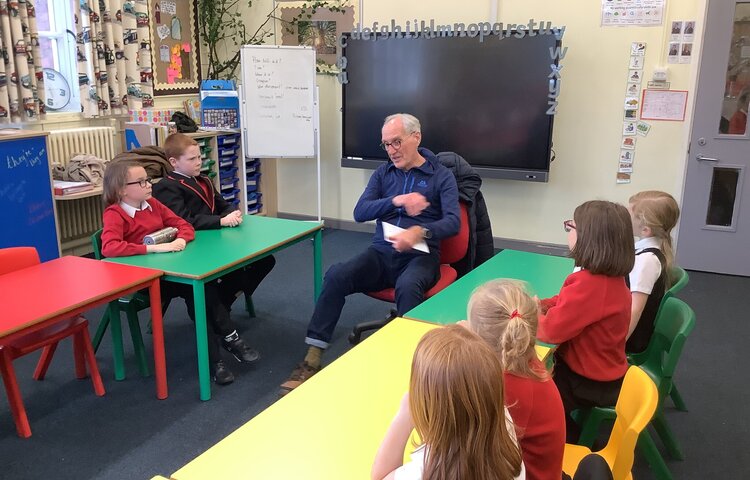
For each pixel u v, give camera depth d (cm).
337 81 544
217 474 119
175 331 347
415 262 285
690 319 193
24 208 377
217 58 584
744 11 405
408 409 111
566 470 164
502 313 129
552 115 452
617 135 457
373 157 520
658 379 211
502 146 473
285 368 303
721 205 439
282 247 299
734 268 445
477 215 321
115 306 280
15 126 411
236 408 266
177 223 299
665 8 424
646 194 226
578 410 210
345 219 577
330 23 532
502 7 468
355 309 382
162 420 256
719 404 272
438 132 491
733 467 227
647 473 224
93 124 477
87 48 443
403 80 493
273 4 550
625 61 442
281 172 593
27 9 405
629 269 182
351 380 156
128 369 300
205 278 251
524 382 128
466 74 471
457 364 96
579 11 447
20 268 256
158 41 520
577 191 479
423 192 298
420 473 100
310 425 136
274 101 516
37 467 224
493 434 98
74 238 465
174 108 547
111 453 233
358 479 118
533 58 448
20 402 240
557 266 257
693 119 431
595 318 181
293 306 385
